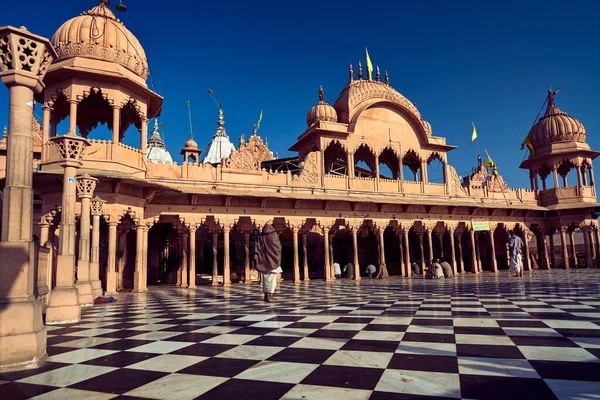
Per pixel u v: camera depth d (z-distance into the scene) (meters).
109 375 3.18
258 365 3.33
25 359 3.48
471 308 6.57
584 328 4.54
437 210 22.55
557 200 25.62
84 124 17.23
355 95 21.38
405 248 21.45
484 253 27.89
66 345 4.46
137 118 16.95
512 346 3.72
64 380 3.07
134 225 14.86
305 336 4.55
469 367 3.07
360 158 24.84
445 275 18.05
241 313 6.90
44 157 13.61
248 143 26.28
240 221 18.48
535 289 9.86
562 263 25.69
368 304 7.74
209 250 23.52
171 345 4.27
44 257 7.76
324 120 20.77
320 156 20.25
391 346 3.88
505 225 24.62
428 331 4.60
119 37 14.60
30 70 4.10
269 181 18.84
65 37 14.01
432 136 23.31
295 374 3.03
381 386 2.69
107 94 14.06
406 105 22.48
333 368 3.17
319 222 19.48
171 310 7.75
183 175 17.03
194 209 17.03
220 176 17.80
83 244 9.02
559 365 3.06
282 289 13.25
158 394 2.67
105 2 15.14
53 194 13.42
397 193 21.70
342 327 5.08
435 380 2.78
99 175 12.73
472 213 23.56
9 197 3.83
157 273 20.70
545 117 27.61
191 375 3.10
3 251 3.70
